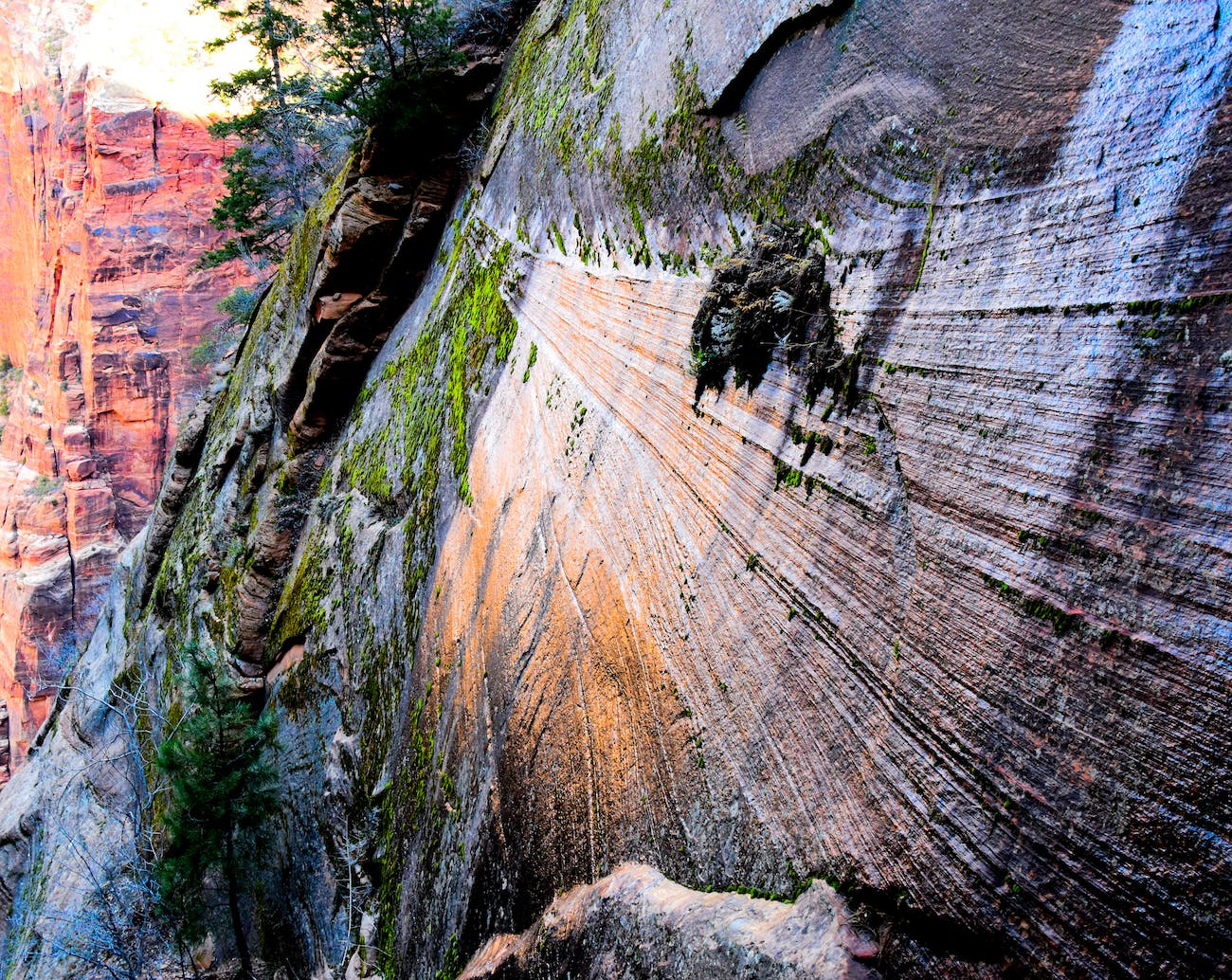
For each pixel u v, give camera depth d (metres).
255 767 13.35
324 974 10.27
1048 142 2.80
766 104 5.03
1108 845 2.07
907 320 3.29
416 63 16.48
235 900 13.55
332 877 10.84
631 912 3.91
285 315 20.30
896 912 2.63
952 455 2.88
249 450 20.80
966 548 2.72
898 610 2.96
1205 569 2.01
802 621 3.48
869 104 3.93
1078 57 2.79
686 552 4.61
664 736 4.31
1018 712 2.40
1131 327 2.33
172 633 22.19
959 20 3.47
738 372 4.52
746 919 3.13
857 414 3.47
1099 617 2.23
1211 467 2.04
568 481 6.79
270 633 16.81
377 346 17.20
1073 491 2.39
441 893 7.10
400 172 16.31
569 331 8.13
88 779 23.59
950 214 3.20
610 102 8.26
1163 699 2.03
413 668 9.55
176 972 15.23
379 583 11.83
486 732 6.93
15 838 26.06
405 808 8.73
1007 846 2.32
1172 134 2.35
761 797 3.43
